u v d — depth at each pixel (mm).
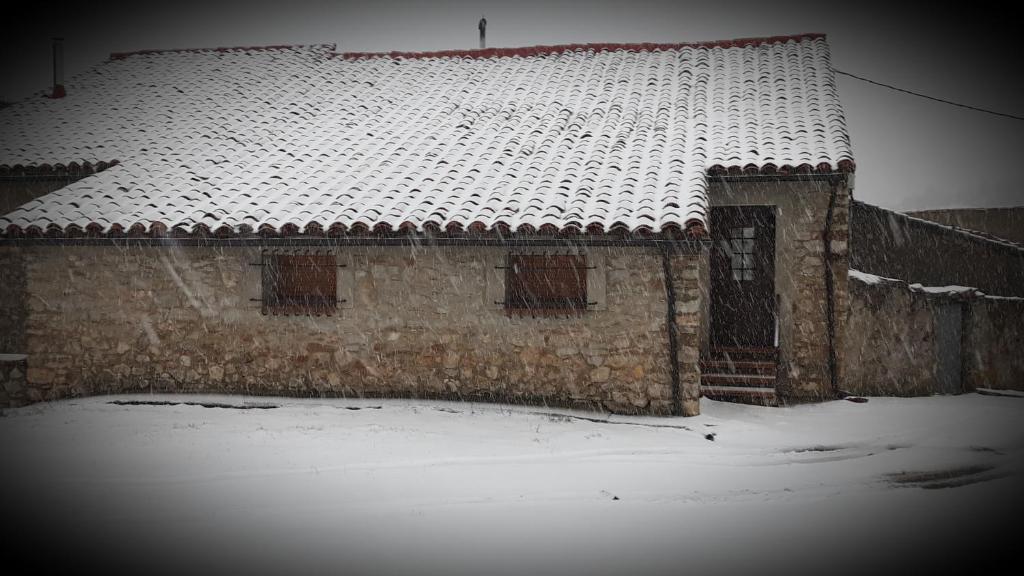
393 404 10141
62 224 10281
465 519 6352
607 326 9766
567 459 8039
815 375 10727
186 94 14469
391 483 7254
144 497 6887
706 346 11195
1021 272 12781
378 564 5465
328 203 10422
